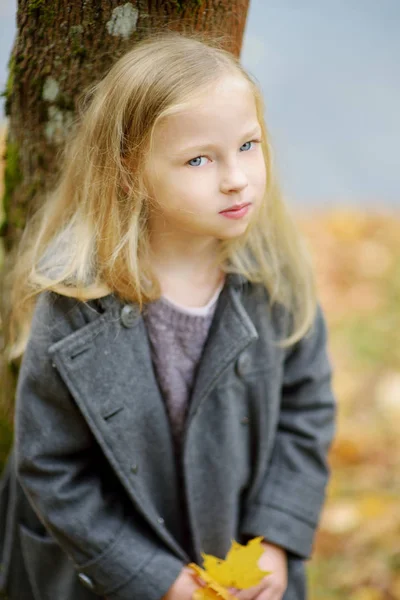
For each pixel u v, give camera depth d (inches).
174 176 57.0
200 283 66.4
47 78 67.7
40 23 65.2
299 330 70.9
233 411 70.1
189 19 63.5
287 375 74.7
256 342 69.5
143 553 68.1
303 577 76.3
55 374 63.2
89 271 61.6
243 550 65.5
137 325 64.3
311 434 75.4
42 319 62.8
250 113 57.1
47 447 65.6
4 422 81.7
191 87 55.2
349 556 103.9
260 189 59.2
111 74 59.2
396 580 99.2
